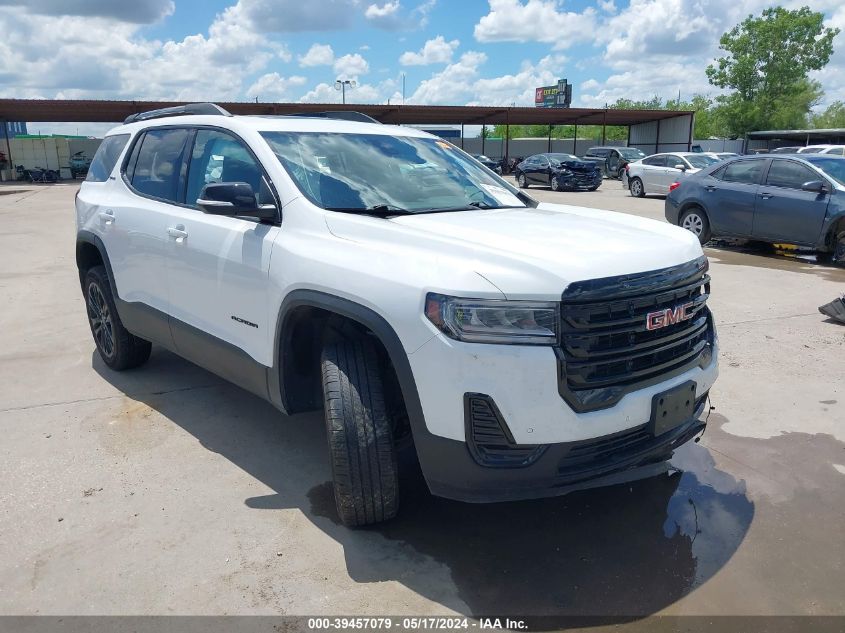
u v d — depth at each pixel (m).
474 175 4.18
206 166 3.96
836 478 3.62
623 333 2.67
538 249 2.74
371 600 2.66
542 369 2.52
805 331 6.21
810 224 9.46
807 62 63.47
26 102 32.31
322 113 4.56
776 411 4.47
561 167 26.20
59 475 3.61
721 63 66.50
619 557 2.94
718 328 6.31
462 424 2.58
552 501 3.39
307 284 3.01
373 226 3.04
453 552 2.97
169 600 2.66
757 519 3.24
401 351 2.68
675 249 2.98
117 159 4.90
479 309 2.54
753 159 10.41
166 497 3.40
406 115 41.41
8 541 3.03
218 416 4.38
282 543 3.02
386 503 2.99
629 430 2.74
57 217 16.67
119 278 4.59
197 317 3.88
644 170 22.06
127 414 4.40
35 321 6.66
